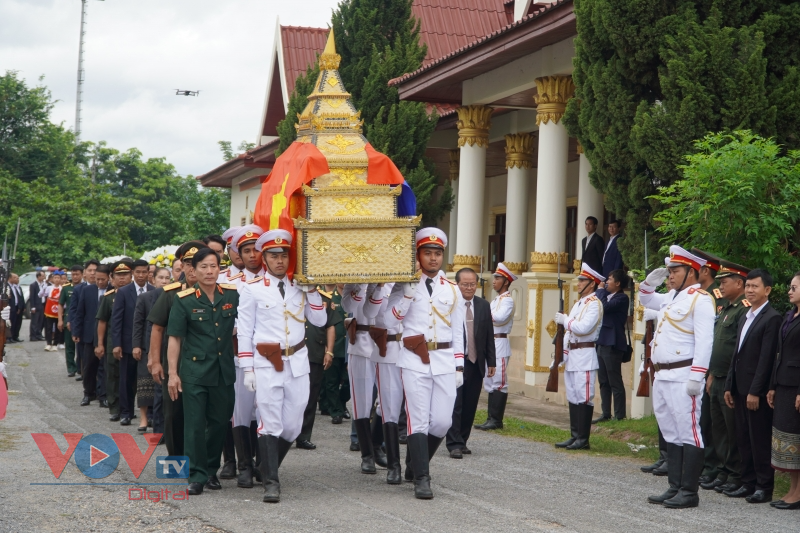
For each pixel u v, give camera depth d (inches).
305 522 262.2
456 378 322.0
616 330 471.5
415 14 1033.5
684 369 296.8
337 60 320.2
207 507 279.4
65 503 281.9
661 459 349.1
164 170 2306.8
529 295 612.1
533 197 898.1
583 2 465.7
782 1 422.9
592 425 463.8
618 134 456.1
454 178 881.5
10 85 1923.0
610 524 266.8
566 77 585.0
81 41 2204.7
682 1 435.8
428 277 319.0
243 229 332.8
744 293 328.5
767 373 301.0
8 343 999.0
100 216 1667.1
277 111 1127.6
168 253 606.2
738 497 313.7
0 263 418.0
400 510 279.1
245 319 296.0
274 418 294.4
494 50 597.9
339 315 470.9
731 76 411.2
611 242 588.4
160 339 327.3
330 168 299.7
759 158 358.3
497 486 320.5
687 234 400.2
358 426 341.1
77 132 2229.3
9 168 1884.8
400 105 754.2
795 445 293.4
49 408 518.9
